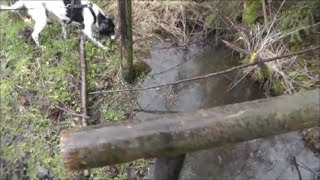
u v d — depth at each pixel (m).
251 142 1.22
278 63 1.32
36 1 1.38
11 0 1.59
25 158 1.21
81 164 0.74
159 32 1.54
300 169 1.16
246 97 1.34
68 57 1.43
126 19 1.18
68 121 1.26
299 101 0.77
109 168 1.16
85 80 1.35
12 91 1.34
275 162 1.18
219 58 1.47
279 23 1.39
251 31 1.42
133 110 1.32
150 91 1.37
